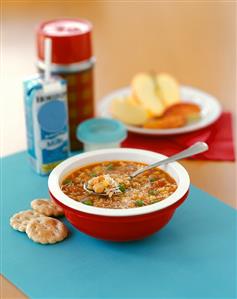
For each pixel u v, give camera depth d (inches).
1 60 59.2
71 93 46.2
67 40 45.1
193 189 41.7
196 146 38.2
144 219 34.3
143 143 47.4
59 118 43.3
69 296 33.0
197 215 39.2
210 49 61.4
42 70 46.9
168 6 69.9
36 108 42.3
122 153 39.9
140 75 52.9
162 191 36.8
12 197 41.3
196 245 36.6
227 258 35.6
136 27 65.2
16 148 47.4
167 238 37.2
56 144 43.7
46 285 33.8
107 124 46.3
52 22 48.0
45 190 42.2
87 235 37.1
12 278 34.2
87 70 46.4
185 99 52.4
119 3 70.4
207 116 49.4
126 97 52.3
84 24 47.6
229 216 39.1
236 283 33.9
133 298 32.9
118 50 61.0
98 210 34.3
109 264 35.2
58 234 36.9
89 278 34.2
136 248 36.3
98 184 36.3
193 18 67.2
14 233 37.7
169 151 46.2
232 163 44.9
